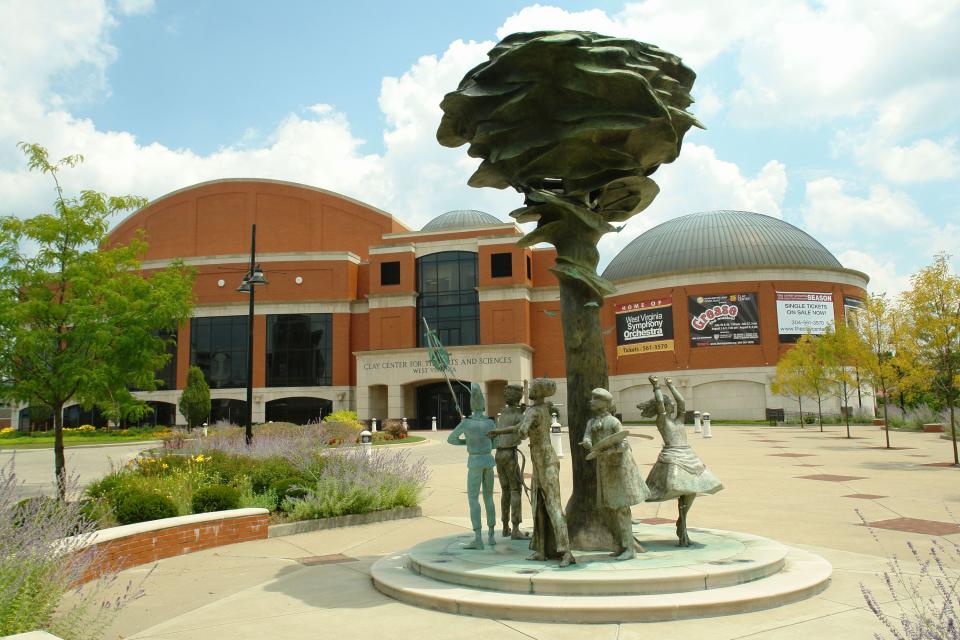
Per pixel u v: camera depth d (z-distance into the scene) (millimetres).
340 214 64188
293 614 6582
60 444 14492
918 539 9336
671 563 6777
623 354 58562
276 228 63781
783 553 7262
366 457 14359
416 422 54188
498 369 49531
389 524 12422
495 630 5699
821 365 41031
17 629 5422
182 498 12055
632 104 7340
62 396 14266
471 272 54438
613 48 7141
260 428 33750
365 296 57781
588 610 5789
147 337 14906
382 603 6805
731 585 6383
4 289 14047
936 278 21188
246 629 6145
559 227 8312
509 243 53031
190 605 7145
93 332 14023
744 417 53625
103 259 14820
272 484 13523
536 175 8305
